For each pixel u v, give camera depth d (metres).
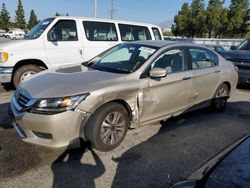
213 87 5.51
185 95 4.79
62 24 7.22
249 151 2.03
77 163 3.45
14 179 3.06
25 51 6.72
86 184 3.04
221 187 1.71
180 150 3.97
